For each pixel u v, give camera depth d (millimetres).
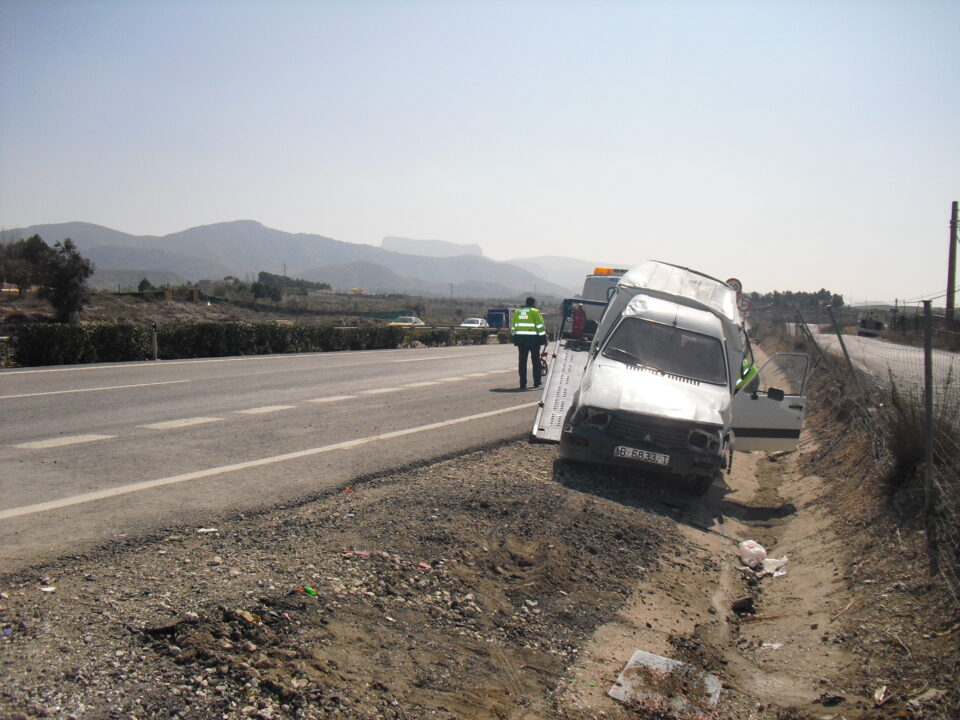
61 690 3379
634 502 8438
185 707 3400
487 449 9867
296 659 3914
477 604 5090
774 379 19922
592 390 9109
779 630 5699
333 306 97875
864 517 7539
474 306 168250
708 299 10969
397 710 3711
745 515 9234
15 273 49438
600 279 16953
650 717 4234
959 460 6906
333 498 6938
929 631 4984
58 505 6148
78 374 15906
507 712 3955
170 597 4395
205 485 7066
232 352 24844
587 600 5566
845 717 4285
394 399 14180
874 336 43188
